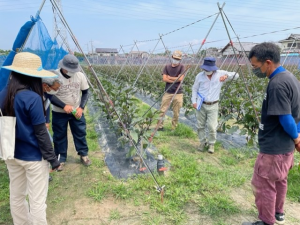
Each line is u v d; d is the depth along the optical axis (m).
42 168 2.20
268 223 2.55
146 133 4.07
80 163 4.25
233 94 7.32
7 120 1.96
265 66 2.29
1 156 1.98
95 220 2.82
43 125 2.06
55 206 3.06
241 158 4.47
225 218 2.87
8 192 3.27
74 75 3.64
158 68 17.53
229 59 19.00
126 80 13.58
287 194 3.30
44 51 3.62
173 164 4.19
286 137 2.33
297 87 2.22
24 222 2.46
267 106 2.29
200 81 4.58
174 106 5.89
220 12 3.89
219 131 6.10
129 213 2.93
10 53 2.62
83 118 3.98
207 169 4.00
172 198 3.19
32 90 2.06
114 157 4.45
